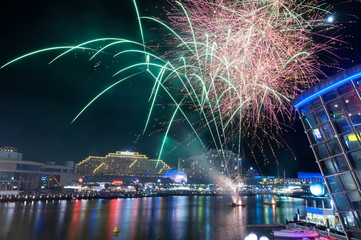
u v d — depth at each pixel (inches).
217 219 2775.6
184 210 3646.7
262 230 2119.8
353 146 873.5
